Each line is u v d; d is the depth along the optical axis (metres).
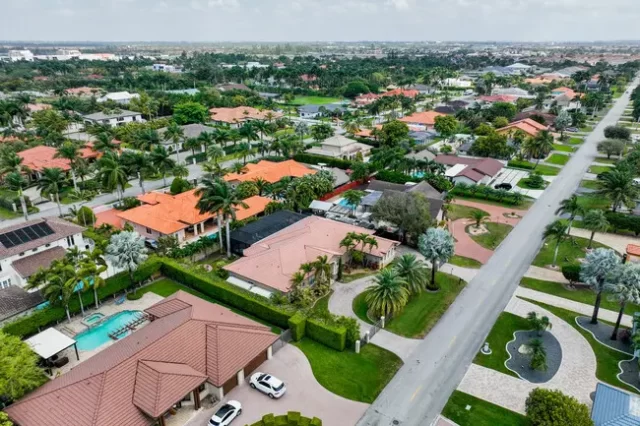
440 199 90.19
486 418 43.59
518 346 54.25
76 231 71.56
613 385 47.88
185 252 73.69
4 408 40.47
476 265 74.25
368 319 59.34
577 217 93.31
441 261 65.44
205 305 55.34
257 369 49.88
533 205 100.94
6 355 42.44
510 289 67.00
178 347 46.69
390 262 74.31
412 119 184.12
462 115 176.88
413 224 74.75
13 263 64.12
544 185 113.88
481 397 46.31
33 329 54.75
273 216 85.94
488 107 197.38
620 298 51.41
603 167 127.44
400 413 44.16
